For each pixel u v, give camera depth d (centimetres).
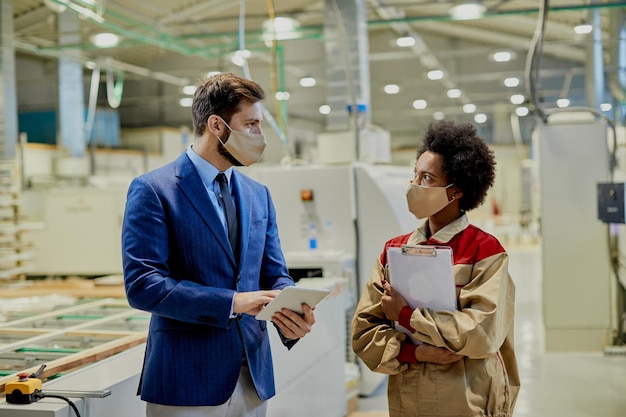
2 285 425
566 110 548
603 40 775
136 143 1437
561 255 554
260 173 446
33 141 1155
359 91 563
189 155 183
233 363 178
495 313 168
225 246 179
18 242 463
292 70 1323
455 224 185
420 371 179
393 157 2003
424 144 190
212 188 183
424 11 1068
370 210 429
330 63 566
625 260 493
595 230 549
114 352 238
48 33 723
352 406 402
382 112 1820
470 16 622
